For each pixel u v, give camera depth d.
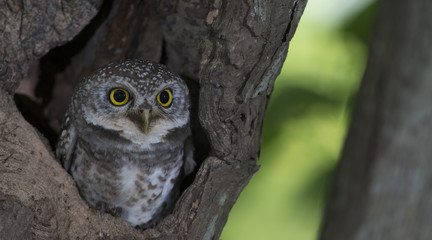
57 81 9.34
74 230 6.29
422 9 2.72
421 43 2.73
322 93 8.42
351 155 2.91
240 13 5.68
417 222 2.89
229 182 6.50
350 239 2.91
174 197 7.76
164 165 7.32
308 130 8.52
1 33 6.51
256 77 5.90
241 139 6.25
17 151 6.23
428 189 2.85
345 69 8.52
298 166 8.77
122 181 7.11
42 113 9.35
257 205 9.43
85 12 6.81
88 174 7.08
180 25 8.10
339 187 2.95
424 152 2.80
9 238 5.41
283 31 5.82
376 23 2.83
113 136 7.04
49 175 6.34
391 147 2.82
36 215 5.78
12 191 5.73
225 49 5.78
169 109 7.26
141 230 6.90
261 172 8.98
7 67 6.64
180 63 8.58
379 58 2.80
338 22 8.73
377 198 2.87
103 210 7.21
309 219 9.08
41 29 6.73
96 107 7.04
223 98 5.96
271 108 8.55
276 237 9.38
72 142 7.23
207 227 6.54
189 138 7.80
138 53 8.69
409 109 2.77
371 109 2.83
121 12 8.43
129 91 7.00
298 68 8.84
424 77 2.73
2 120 6.38
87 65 9.08
